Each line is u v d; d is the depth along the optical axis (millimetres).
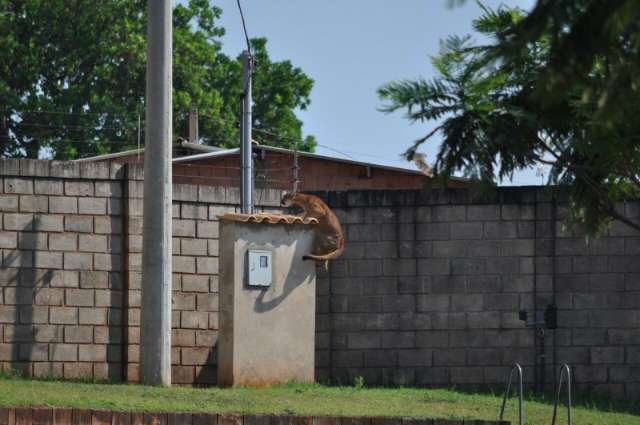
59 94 110625
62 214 47594
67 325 47406
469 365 50125
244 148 60875
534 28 15273
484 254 50344
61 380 46500
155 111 45562
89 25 111750
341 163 84938
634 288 49906
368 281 50625
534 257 50250
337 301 50688
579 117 21078
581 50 15125
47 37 111375
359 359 50438
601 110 16031
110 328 47969
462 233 50438
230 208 50312
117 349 48000
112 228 48281
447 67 20062
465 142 20453
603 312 50000
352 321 50531
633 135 21250
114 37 112375
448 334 50250
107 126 109000
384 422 35094
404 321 50438
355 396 42281
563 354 50000
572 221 25297
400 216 50688
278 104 125062
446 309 50344
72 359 47406
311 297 47188
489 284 50312
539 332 49906
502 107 20766
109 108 108812
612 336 49906
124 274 48250
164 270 45406
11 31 109062
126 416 33719
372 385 50125
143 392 39594
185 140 101250
